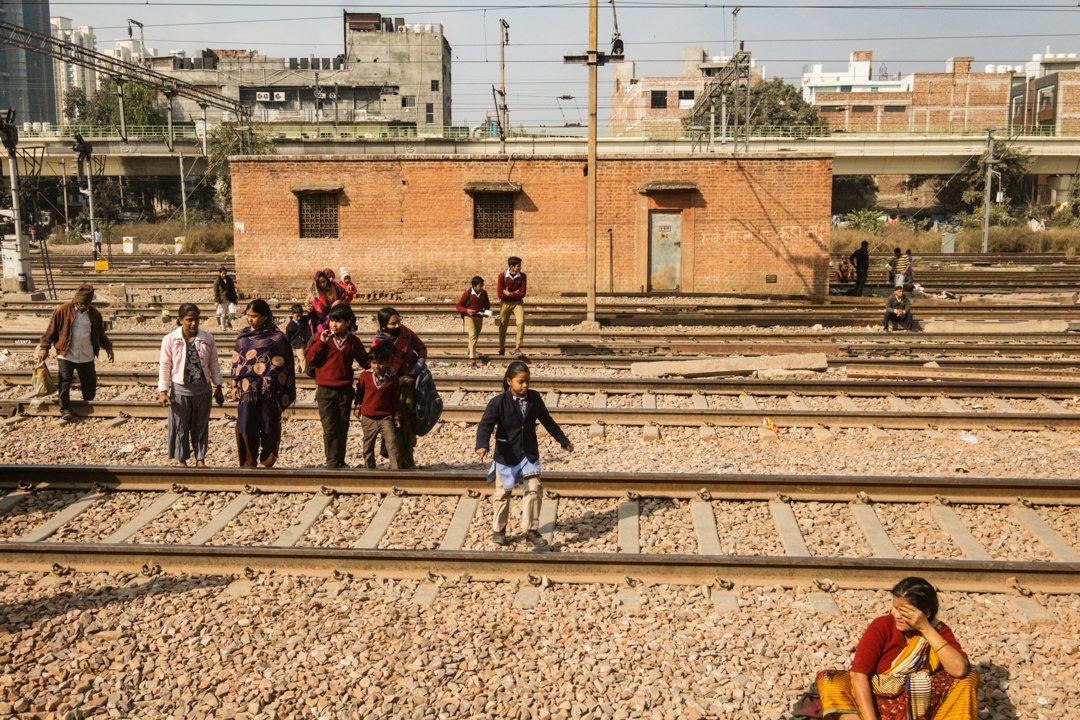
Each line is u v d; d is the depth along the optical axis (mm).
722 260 25219
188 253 51156
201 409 9836
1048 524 8156
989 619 6605
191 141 67562
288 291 26203
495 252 25656
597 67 19062
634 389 13320
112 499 9008
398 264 25891
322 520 8461
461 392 13383
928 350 16188
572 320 20516
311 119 87688
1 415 12344
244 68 92688
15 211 25922
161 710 5598
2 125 25328
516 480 7797
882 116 88688
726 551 7738
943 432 11242
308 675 5914
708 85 38312
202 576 7324
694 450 10672
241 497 8953
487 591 7051
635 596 6941
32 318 20781
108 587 7156
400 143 67188
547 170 25344
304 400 13078
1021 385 12898
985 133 69000
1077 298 24484
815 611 6723
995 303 23047
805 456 10438
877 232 54000
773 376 14398
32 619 6637
